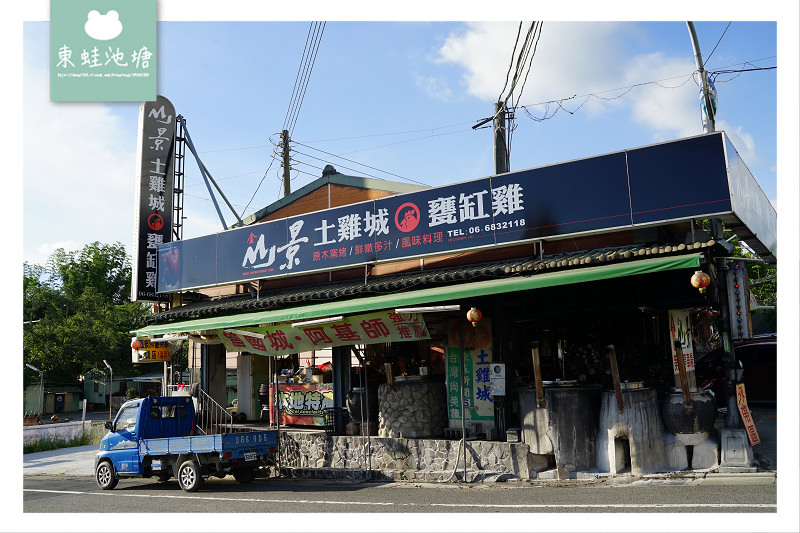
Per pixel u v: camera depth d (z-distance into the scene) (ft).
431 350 45.47
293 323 42.32
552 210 33.71
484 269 35.04
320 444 41.01
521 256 37.22
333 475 39.42
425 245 38.32
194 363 59.67
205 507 30.73
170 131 58.54
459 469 34.94
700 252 29.09
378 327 39.22
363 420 42.47
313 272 43.86
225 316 47.21
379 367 46.88
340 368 44.70
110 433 42.24
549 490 29.55
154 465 40.37
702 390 31.22
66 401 150.92
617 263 30.86
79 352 137.49
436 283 38.06
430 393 39.70
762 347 50.26
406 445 37.24
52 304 146.61
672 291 33.35
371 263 40.60
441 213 37.81
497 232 35.50
